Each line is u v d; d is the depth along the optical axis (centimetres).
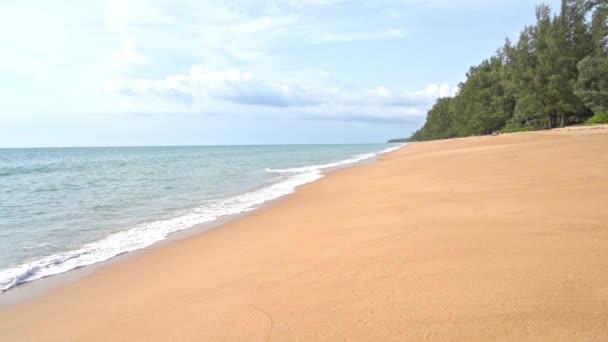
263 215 925
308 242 579
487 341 249
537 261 369
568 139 2169
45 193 1541
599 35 3469
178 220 933
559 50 3703
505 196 723
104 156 7238
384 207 782
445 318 285
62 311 430
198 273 506
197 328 336
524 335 250
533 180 870
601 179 782
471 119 5800
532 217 540
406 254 445
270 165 3162
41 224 916
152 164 3703
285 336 295
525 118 4450
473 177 1066
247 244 633
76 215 1026
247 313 349
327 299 353
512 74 4303
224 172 2436
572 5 3862
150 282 498
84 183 1930
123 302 436
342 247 519
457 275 361
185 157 5469
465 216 598
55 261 625
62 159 5903
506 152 1812
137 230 838
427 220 603
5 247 715
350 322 301
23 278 548
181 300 414
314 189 1358
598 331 244
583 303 280
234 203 1163
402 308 311
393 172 1609
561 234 446
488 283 334
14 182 2119
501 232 482
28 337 373
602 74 3183
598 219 495
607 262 349
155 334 339
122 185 1773
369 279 386
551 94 3725
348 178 1622
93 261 622
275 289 400
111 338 347
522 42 4088
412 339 264
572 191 693
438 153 2639
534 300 293
